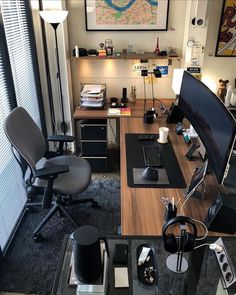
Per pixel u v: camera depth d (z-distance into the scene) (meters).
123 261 1.17
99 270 1.05
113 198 2.75
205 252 1.24
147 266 1.16
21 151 1.86
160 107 3.03
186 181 1.74
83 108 3.05
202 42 2.81
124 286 1.09
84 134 2.92
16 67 2.41
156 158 1.97
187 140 2.21
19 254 2.14
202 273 1.16
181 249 1.15
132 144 2.21
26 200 2.58
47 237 2.29
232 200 1.32
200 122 1.81
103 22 3.01
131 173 1.81
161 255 1.23
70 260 1.17
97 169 3.11
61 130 3.41
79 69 3.25
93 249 0.98
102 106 3.04
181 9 2.93
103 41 3.11
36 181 2.14
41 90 3.09
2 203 2.11
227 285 1.07
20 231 2.36
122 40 3.10
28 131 2.11
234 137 1.23
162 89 3.31
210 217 1.36
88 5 2.93
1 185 2.08
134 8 2.92
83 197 2.75
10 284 1.92
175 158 2.00
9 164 2.21
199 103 1.85
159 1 2.88
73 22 3.03
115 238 1.30
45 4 2.75
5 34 2.16
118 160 3.38
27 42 2.69
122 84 3.31
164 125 2.58
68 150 3.47
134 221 1.41
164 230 1.17
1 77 2.13
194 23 2.72
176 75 2.65
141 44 3.12
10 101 2.28
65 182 2.12
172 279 1.13
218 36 3.00
